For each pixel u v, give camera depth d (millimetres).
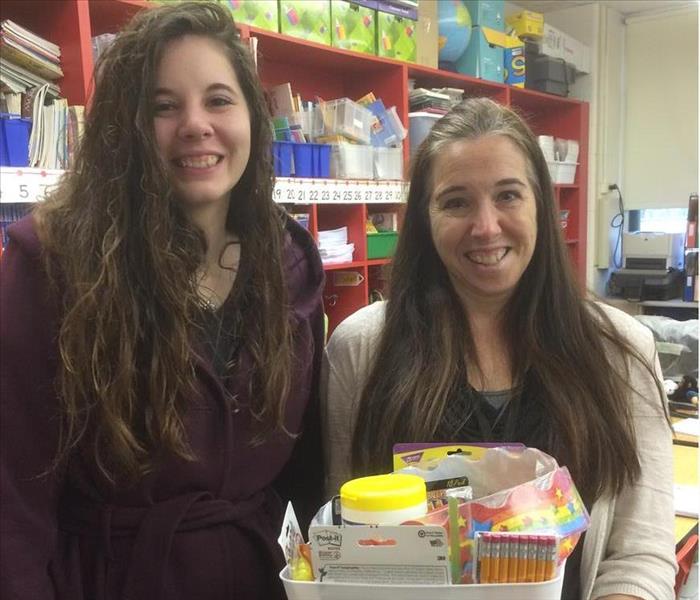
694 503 1572
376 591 719
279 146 2539
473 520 764
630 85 4910
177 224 979
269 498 1121
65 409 907
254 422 1023
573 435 1015
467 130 1029
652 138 4852
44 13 2045
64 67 2035
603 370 1064
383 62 3059
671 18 4691
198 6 955
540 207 1070
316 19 2740
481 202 998
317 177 2723
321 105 2867
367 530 708
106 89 923
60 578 948
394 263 1155
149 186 914
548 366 1054
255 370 1025
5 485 882
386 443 1042
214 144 951
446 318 1087
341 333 1165
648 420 1098
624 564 1016
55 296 906
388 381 1069
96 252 906
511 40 3934
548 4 4723
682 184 4762
